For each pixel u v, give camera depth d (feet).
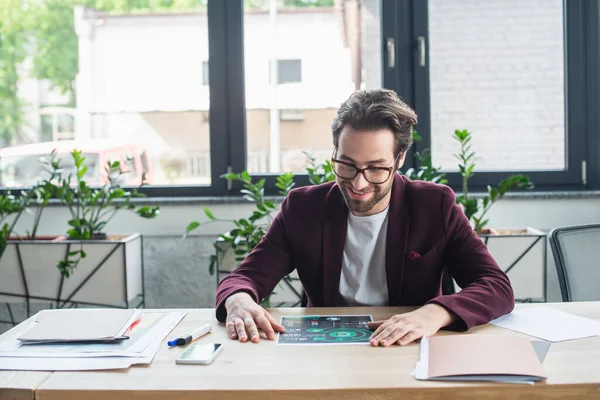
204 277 10.30
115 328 4.71
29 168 10.50
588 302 5.50
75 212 10.15
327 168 9.10
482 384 3.69
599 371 3.88
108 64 10.41
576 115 10.21
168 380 3.84
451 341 4.26
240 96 10.32
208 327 4.77
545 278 8.84
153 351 4.32
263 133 10.40
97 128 10.46
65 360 4.17
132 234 9.85
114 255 8.98
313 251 5.70
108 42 10.39
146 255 10.30
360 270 5.67
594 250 6.26
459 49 10.16
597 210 10.03
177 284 10.32
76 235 9.30
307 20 10.24
